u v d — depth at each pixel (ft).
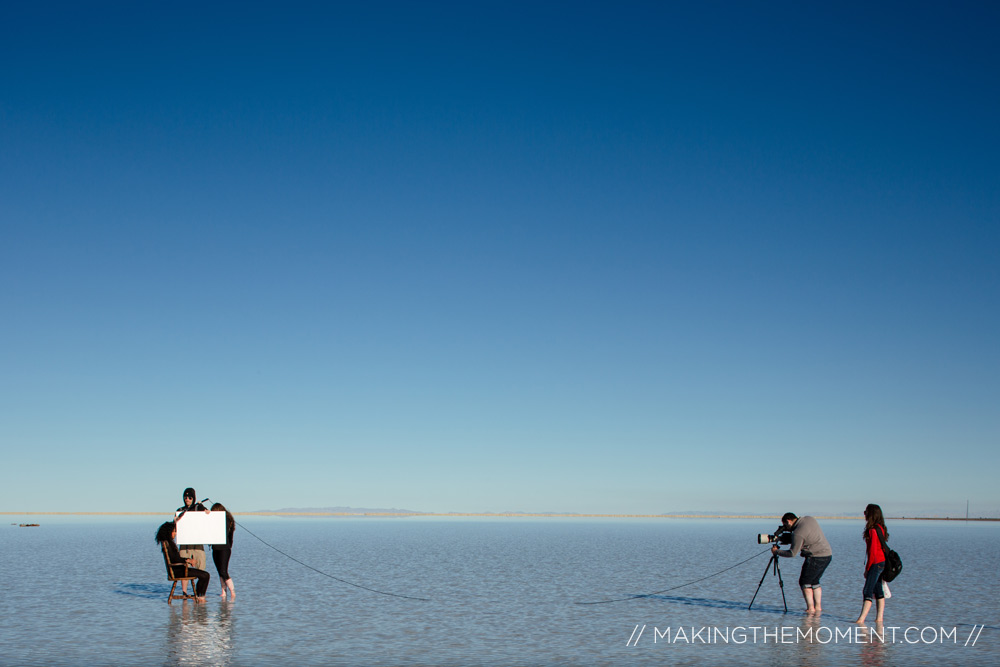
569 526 615.57
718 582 109.09
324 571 124.26
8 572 118.73
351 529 460.96
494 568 133.49
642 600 86.33
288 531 406.82
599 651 55.98
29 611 74.13
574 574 121.49
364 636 61.26
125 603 80.28
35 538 260.21
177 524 78.07
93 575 113.29
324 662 51.39
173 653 53.93
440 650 55.88
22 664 50.31
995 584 106.11
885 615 74.49
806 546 73.31
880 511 67.56
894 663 51.96
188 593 88.74
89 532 331.57
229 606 78.23
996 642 59.98
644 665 51.37
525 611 76.69
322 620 69.36
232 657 52.70
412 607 79.10
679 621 70.49
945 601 85.81
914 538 331.57
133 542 228.02
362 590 94.99
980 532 450.71
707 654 55.06
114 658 52.19
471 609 77.87
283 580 107.86
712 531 456.86
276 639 59.57
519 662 52.13
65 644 57.11
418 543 246.27
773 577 117.80
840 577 116.57
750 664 51.62
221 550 80.23
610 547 224.33
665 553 190.90
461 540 277.44
